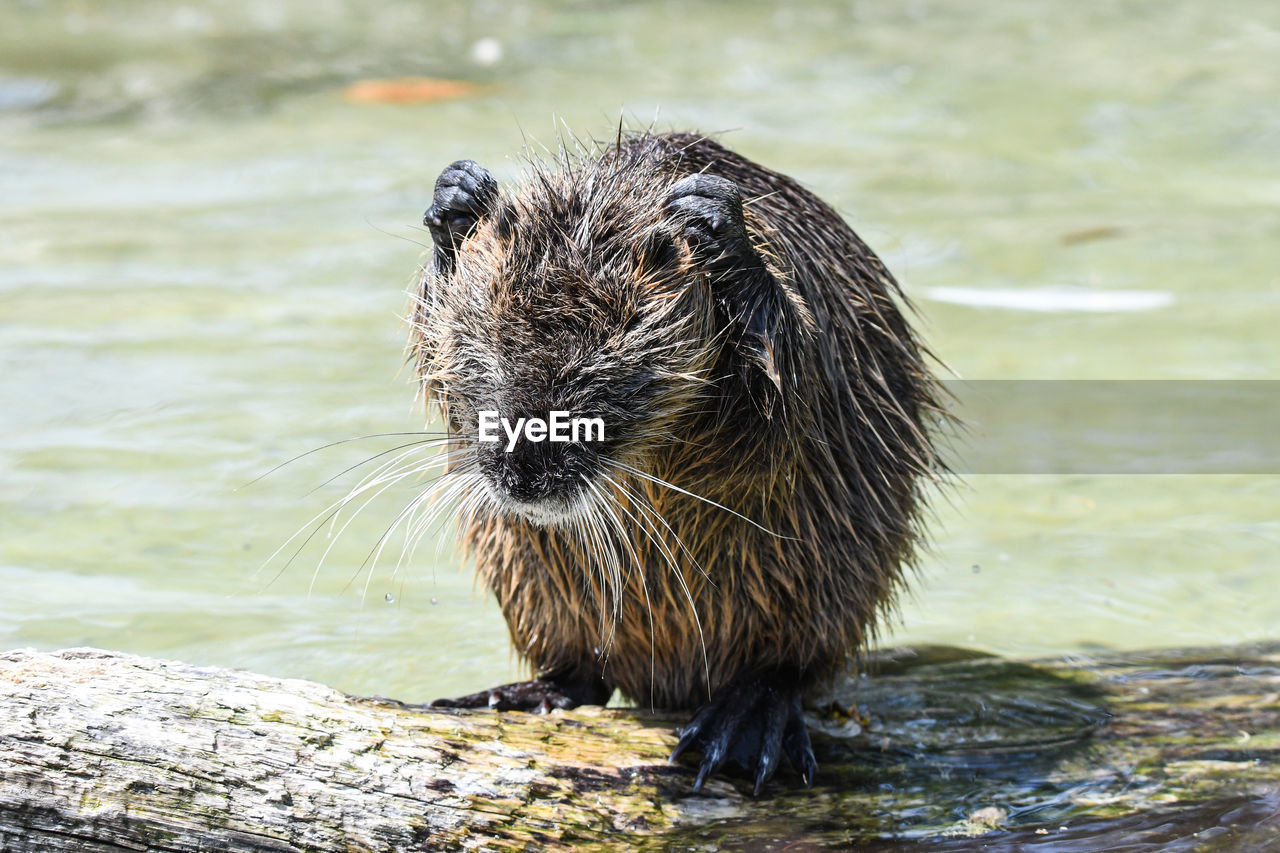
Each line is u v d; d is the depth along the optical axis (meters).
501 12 25.22
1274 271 13.94
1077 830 6.00
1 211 15.80
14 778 5.19
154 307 13.12
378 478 6.16
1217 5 24.72
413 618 8.48
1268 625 8.23
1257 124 18.73
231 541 9.25
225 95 20.58
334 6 25.73
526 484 5.46
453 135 18.44
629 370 5.49
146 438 10.55
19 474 9.96
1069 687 7.34
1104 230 15.03
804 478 6.29
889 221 15.19
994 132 18.78
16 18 24.30
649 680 6.97
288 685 5.85
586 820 5.82
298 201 16.08
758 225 6.24
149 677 5.64
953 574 9.00
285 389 11.40
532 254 5.58
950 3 25.47
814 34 23.70
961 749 6.64
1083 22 24.11
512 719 6.26
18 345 12.15
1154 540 9.35
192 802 5.34
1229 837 5.94
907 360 7.38
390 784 5.62
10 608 8.26
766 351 5.60
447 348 5.79
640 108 19.53
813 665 6.81
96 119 19.56
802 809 6.11
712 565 6.38
